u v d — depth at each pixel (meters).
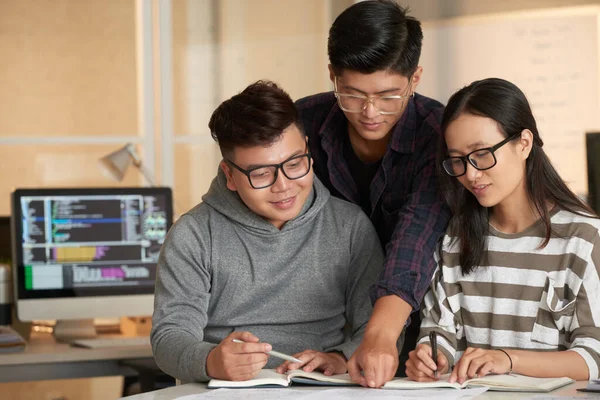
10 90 4.84
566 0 4.78
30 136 4.84
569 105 4.81
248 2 5.04
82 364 2.92
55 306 3.13
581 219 1.91
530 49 4.81
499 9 4.82
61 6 4.86
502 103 1.85
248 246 2.01
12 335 2.95
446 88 4.86
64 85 4.87
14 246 3.13
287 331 2.02
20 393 4.71
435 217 2.00
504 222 1.98
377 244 2.10
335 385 1.71
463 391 1.58
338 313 2.07
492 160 1.83
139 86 4.93
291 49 5.07
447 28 4.85
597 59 4.77
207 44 5.00
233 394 1.59
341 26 1.94
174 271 1.98
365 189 2.25
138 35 4.93
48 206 3.16
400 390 1.62
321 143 2.21
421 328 2.02
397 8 1.98
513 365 1.71
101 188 3.20
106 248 3.19
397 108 1.96
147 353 2.93
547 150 4.84
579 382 1.73
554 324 1.90
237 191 1.97
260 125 1.84
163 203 3.25
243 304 2.01
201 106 5.00
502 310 1.95
